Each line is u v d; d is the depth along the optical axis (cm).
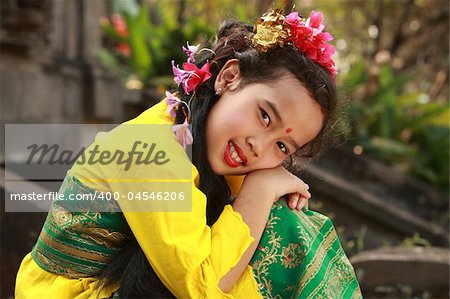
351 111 824
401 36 1296
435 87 1350
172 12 1442
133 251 190
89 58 825
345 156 802
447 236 635
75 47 808
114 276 189
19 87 669
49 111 735
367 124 905
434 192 810
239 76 191
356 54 1441
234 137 187
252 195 188
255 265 187
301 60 188
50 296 190
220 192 200
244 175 206
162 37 802
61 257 192
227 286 178
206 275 173
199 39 802
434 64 1368
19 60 675
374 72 941
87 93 821
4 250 343
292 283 189
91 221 188
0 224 343
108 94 853
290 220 189
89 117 823
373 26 1381
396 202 782
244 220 185
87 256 191
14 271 339
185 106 195
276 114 184
